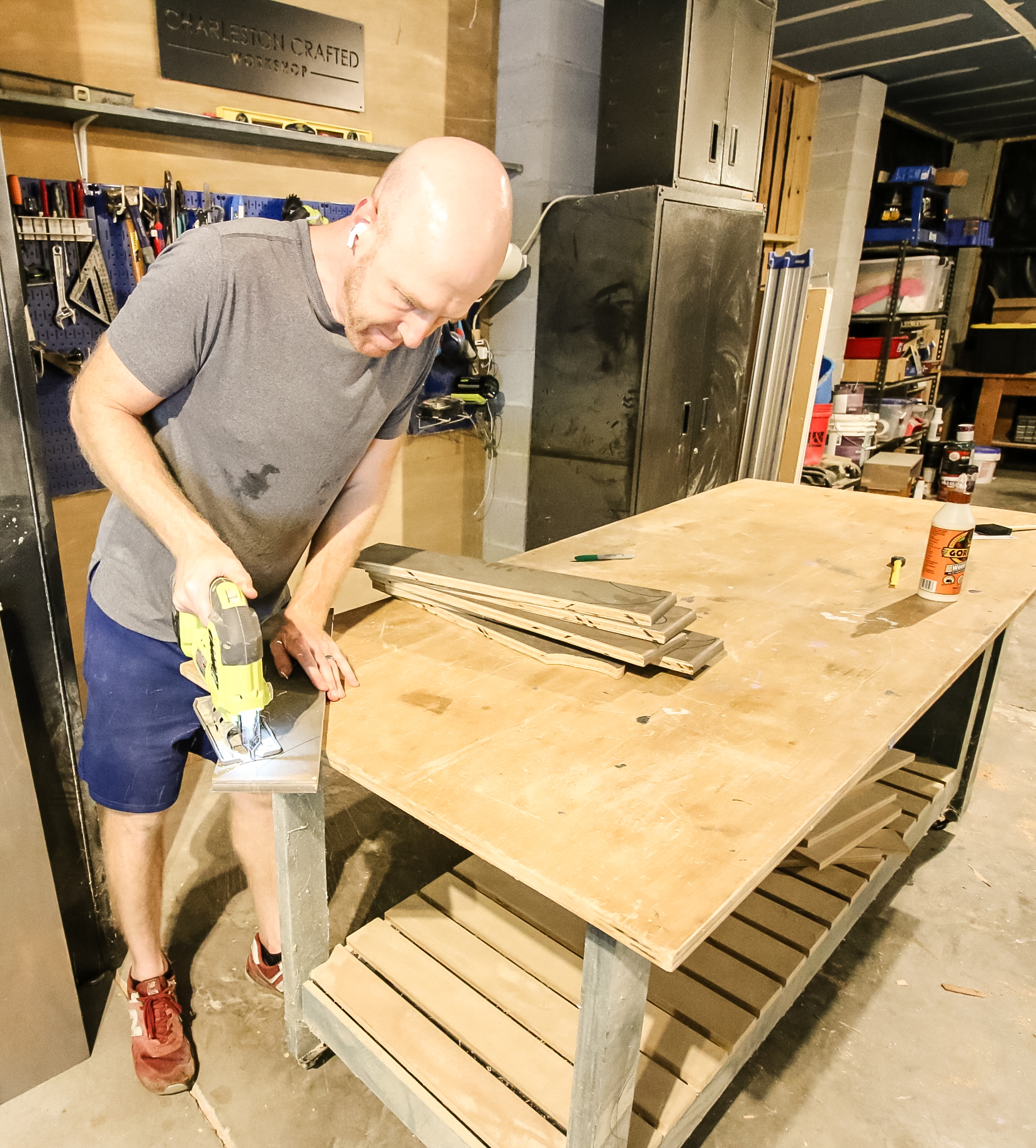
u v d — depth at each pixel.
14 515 1.41
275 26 2.60
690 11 2.87
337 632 1.47
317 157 2.85
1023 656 3.50
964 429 6.00
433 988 1.38
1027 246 6.96
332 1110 1.47
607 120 3.20
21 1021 1.43
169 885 2.01
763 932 1.53
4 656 1.26
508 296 3.54
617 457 3.26
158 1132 1.42
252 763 1.04
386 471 1.49
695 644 1.34
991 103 5.74
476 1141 1.12
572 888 0.81
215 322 1.08
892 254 5.79
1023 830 2.33
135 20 2.31
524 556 1.92
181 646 1.11
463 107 3.29
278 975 1.69
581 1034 0.96
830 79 5.11
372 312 1.06
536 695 1.25
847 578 1.80
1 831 1.32
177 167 2.50
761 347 4.34
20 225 2.08
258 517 1.30
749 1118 1.47
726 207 3.23
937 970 1.82
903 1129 1.46
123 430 1.09
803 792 1.00
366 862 2.12
